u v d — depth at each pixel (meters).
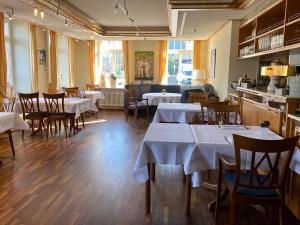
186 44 9.65
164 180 3.41
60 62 8.97
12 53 6.74
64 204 2.76
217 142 2.41
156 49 9.59
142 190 3.11
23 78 6.86
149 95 7.43
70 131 5.83
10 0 4.60
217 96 7.10
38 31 7.16
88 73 9.92
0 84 5.55
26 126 4.27
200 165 2.40
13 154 4.25
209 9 4.59
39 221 2.44
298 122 2.57
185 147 2.41
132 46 9.66
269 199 2.08
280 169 2.21
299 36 3.20
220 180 2.44
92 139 5.38
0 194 2.96
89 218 2.50
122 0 5.30
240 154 2.16
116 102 9.69
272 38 3.72
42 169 3.71
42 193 2.99
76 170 3.69
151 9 6.08
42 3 4.57
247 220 2.54
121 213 2.60
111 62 9.95
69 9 5.54
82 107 5.88
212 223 2.47
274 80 3.40
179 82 9.77
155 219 2.51
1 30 5.51
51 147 4.78
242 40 5.27
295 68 3.15
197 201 2.87
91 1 5.41
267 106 3.23
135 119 7.62
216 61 7.38
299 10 3.14
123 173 3.60
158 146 2.43
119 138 5.49
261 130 2.71
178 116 4.61
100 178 3.43
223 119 3.77
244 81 4.70
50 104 5.41
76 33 8.16
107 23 7.89
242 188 2.13
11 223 2.40
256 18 4.24
